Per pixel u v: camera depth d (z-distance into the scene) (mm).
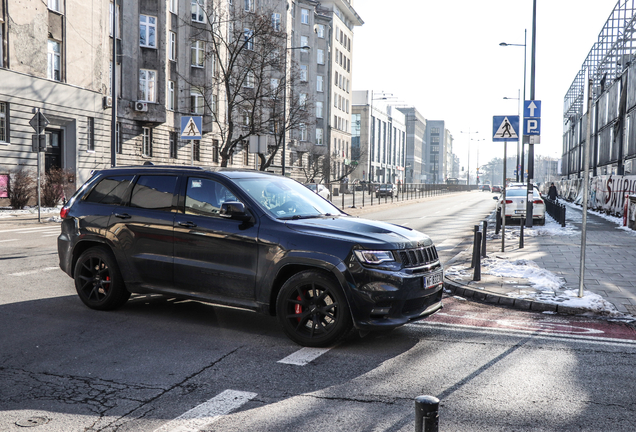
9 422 3492
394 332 5848
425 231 18781
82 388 4094
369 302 4977
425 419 2148
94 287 6551
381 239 5172
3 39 24922
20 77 25500
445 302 7578
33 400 3857
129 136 33812
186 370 4516
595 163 47781
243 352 5023
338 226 5422
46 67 27234
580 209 35000
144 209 6227
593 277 9156
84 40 29766
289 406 3791
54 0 27859
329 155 57281
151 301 7043
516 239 15672
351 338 5547
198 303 6977
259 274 5418
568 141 69812
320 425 3482
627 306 7074
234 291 5578
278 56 31875
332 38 74188
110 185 6633
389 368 4637
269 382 4262
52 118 27703
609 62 40375
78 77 29375
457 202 48469
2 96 24594
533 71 20406
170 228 5957
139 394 3988
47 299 7094
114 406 3768
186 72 38094
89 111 30062
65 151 28984
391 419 3582
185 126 16500
